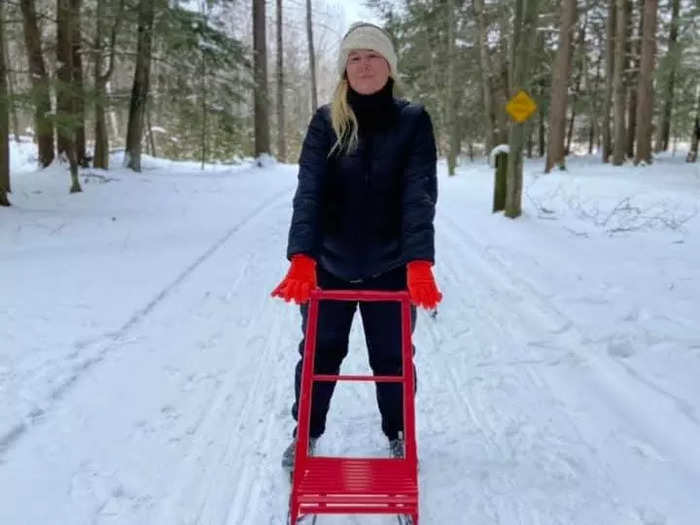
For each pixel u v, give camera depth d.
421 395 3.70
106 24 15.19
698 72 19.72
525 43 9.05
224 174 18.27
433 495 2.72
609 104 25.08
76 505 2.62
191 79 18.31
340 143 2.51
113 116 36.03
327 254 2.63
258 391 3.73
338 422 3.37
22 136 28.64
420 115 2.55
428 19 23.69
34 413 3.37
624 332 4.46
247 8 30.56
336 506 2.23
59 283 5.95
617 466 2.92
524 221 9.30
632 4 25.30
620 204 10.11
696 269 6.31
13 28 13.42
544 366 4.06
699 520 2.51
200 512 2.60
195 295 5.69
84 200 11.68
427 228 2.41
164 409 3.49
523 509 2.62
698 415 3.26
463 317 5.08
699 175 16.61
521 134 9.32
